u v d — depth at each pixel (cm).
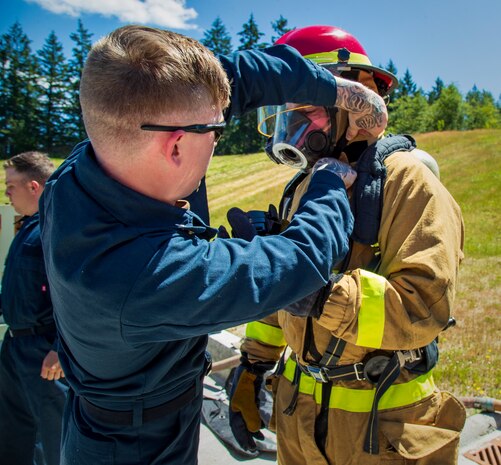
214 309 103
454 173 1399
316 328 154
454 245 140
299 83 137
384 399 148
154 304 101
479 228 866
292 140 159
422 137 2167
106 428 127
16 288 257
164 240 104
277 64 136
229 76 133
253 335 194
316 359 155
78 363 126
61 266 106
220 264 103
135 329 105
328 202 119
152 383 124
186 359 131
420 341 133
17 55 6706
